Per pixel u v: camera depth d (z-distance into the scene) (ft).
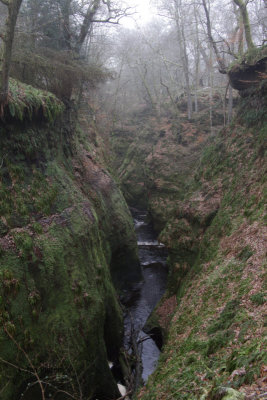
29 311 29.81
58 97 50.62
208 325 28.71
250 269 30.81
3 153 33.94
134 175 113.29
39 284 31.76
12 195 33.73
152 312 51.37
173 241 55.67
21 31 45.73
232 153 54.44
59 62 49.08
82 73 51.85
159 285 63.62
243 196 44.32
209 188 55.26
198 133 97.45
